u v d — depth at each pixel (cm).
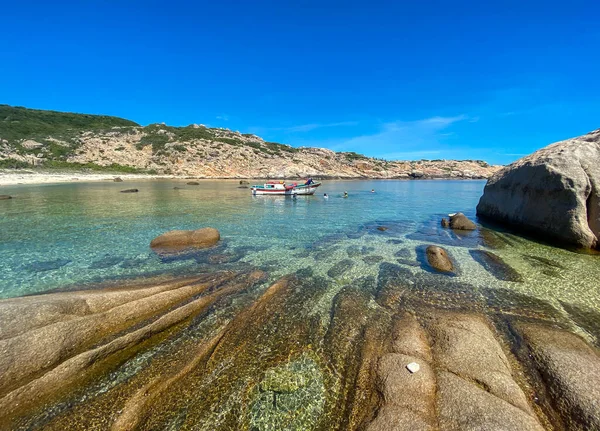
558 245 1384
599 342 665
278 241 1549
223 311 804
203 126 12675
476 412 443
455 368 552
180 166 8138
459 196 4303
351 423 462
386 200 3691
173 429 457
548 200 1434
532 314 789
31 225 1856
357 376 563
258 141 12038
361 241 1552
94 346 636
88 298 766
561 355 584
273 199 3644
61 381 532
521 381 537
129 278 1041
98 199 3186
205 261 1228
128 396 513
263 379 559
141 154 8388
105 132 9412
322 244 1493
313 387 540
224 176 8069
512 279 1019
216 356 623
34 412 481
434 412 454
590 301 856
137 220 2058
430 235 1675
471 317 759
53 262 1203
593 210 1283
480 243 1473
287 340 682
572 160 1363
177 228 1822
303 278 1046
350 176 10150
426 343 649
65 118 10419
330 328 730
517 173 1720
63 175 6019
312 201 3512
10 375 532
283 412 488
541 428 419
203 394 522
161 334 695
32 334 602
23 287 961
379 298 892
